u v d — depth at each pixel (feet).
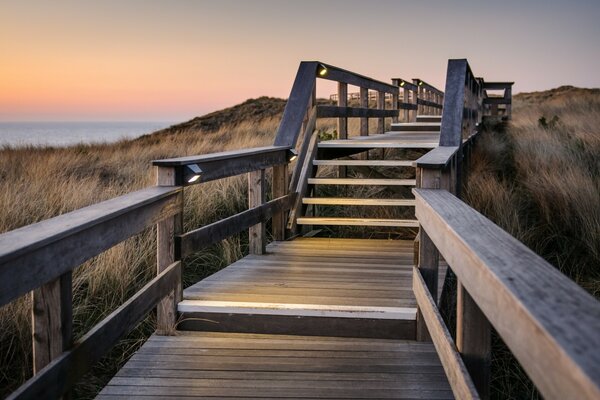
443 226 7.02
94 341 7.63
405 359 9.78
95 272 13.76
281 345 10.44
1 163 30.50
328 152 24.16
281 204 17.26
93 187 22.18
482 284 4.92
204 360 9.81
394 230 20.71
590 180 21.95
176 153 36.50
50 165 29.22
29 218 18.01
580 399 2.87
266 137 41.98
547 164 26.23
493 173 27.12
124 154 38.01
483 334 6.37
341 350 10.19
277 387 8.83
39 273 6.29
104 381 10.48
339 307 10.83
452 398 8.45
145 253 15.30
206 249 17.90
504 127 45.75
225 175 13.12
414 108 40.57
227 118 101.50
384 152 31.22
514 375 11.05
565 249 17.69
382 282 12.96
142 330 12.21
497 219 19.62
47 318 6.93
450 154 12.46
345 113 24.03
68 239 6.90
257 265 14.64
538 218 20.58
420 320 10.50
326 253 16.01
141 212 9.23
